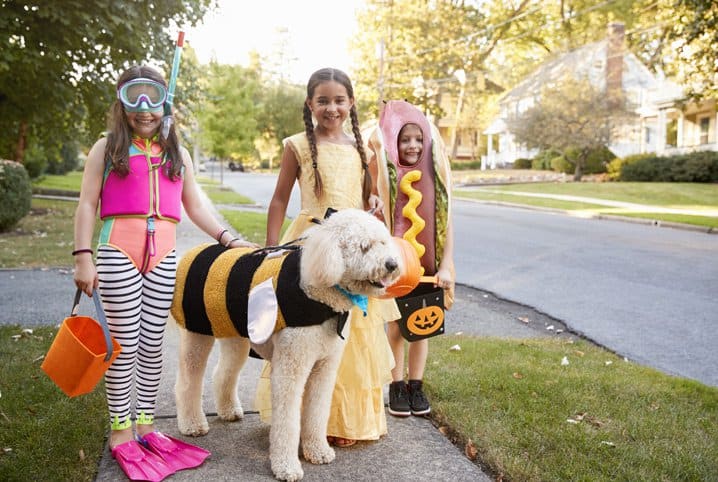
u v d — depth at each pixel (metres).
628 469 3.10
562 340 5.71
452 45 38.97
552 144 30.64
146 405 3.24
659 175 27.91
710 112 29.89
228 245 3.40
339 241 2.77
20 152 16.97
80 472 3.02
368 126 4.58
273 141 63.44
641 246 11.49
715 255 10.44
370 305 3.46
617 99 30.59
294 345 2.93
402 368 3.99
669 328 6.14
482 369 4.66
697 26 13.23
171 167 3.10
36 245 10.95
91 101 14.34
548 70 38.38
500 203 21.69
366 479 3.04
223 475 3.04
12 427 3.49
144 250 3.03
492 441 3.42
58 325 5.83
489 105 48.88
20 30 11.28
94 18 11.12
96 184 3.00
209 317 3.14
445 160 3.92
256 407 3.61
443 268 3.87
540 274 8.90
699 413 3.88
